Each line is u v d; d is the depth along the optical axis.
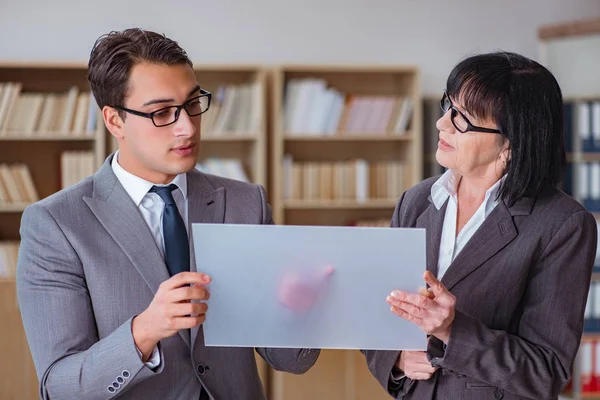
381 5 5.89
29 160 5.47
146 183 1.99
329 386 5.01
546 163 1.98
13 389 4.77
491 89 1.95
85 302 1.89
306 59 5.82
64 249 1.90
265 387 5.36
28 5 5.46
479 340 1.90
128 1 5.58
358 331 1.83
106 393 1.77
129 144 1.91
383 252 1.78
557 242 1.98
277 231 1.76
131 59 1.86
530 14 6.05
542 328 1.97
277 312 1.80
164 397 1.90
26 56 5.48
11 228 5.47
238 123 5.48
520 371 1.92
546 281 1.99
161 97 1.85
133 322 1.75
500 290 2.01
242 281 1.78
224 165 5.52
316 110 5.54
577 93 5.42
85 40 5.54
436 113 5.68
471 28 5.99
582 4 6.11
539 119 1.96
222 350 1.98
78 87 5.54
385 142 5.94
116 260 1.91
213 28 5.70
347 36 5.86
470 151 2.00
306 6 5.81
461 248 2.10
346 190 5.64
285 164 5.55
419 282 1.81
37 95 5.27
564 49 5.50
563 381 1.97
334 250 1.78
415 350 1.95
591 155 5.37
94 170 5.35
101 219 1.93
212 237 1.75
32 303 1.89
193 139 1.91
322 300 1.80
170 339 1.91
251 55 5.76
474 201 2.12
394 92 5.91
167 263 1.96
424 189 2.25
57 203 1.95
